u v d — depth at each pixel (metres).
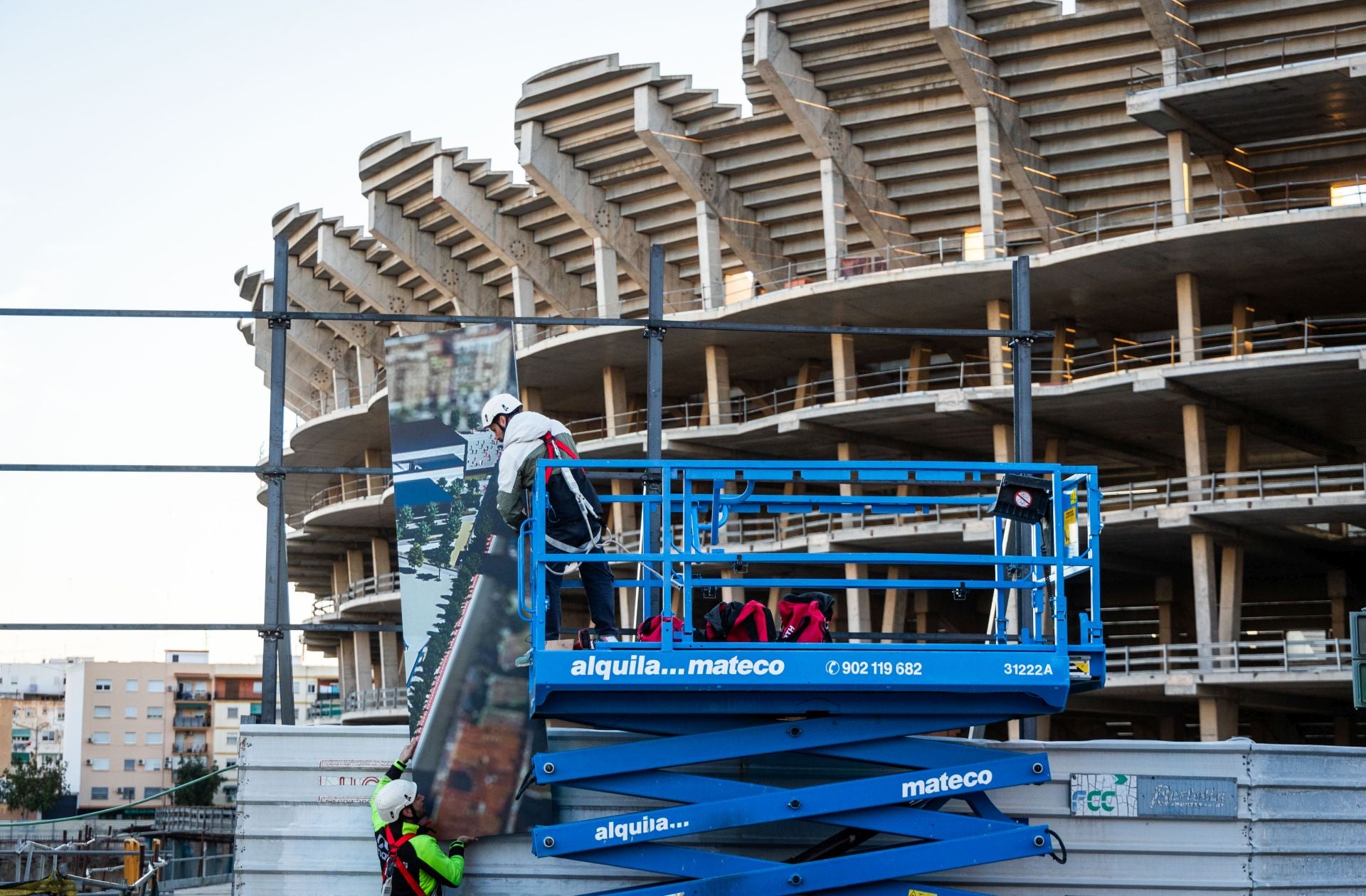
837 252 46.75
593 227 51.41
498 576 10.04
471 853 9.68
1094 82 43.03
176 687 132.88
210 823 61.22
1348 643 40.91
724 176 50.16
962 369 48.12
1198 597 43.53
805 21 44.12
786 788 9.85
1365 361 40.59
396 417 10.40
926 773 9.18
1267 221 40.41
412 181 54.72
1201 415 44.28
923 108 45.38
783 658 8.72
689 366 57.00
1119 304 47.88
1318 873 10.00
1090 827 9.91
